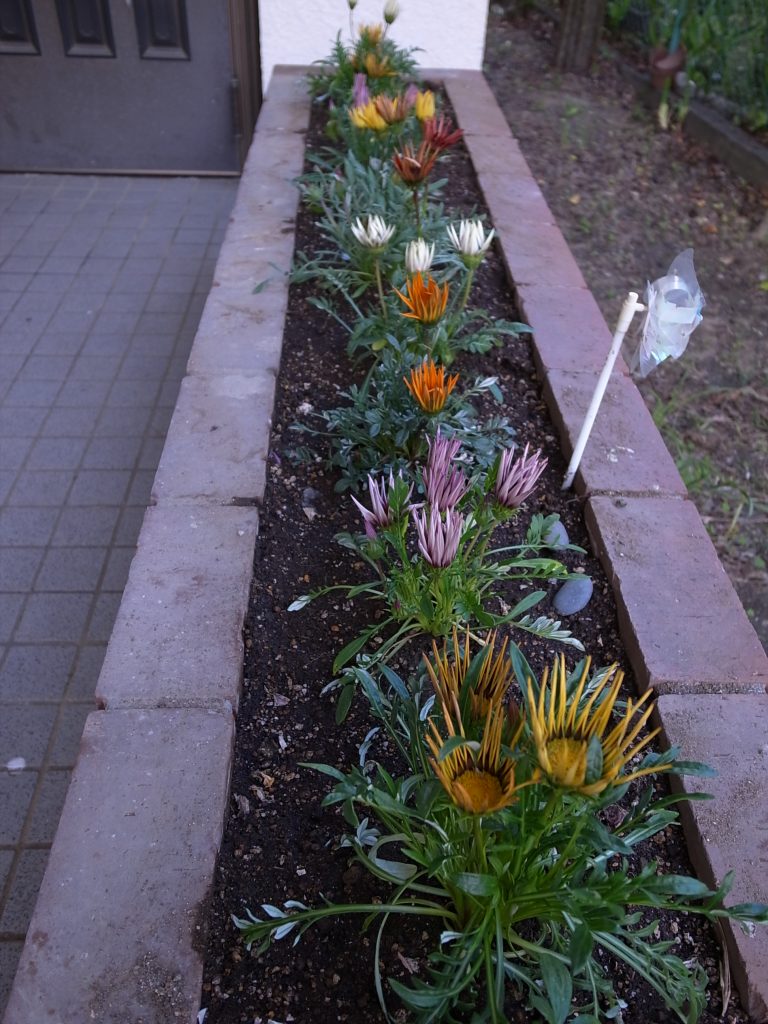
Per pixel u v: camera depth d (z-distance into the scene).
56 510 2.60
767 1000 1.20
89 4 4.10
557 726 1.01
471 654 1.65
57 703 2.11
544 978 1.07
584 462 2.08
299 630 1.70
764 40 4.52
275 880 1.33
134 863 1.28
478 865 1.17
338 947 1.27
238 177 4.67
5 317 3.43
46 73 4.27
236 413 2.17
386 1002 1.21
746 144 4.41
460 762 1.06
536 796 1.09
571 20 5.30
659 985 1.14
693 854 1.37
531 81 5.35
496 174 3.50
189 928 1.21
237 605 1.68
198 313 3.52
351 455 2.09
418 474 1.95
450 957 1.12
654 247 3.83
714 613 1.73
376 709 1.37
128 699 1.50
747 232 4.00
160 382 3.13
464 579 1.61
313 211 3.12
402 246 2.62
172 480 1.96
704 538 1.90
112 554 2.48
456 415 2.05
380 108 2.63
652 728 1.55
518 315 2.70
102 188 4.50
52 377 3.12
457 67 4.58
